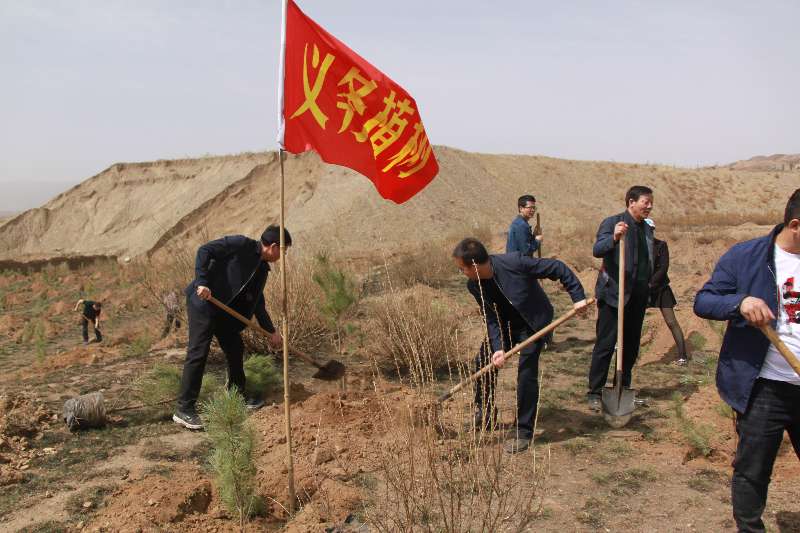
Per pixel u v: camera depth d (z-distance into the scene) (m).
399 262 14.15
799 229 2.82
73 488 4.12
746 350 2.92
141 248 39.75
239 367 5.69
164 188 47.16
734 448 4.43
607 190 48.78
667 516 3.63
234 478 3.64
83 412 5.14
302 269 8.13
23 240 47.59
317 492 3.91
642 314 5.52
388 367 6.74
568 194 46.25
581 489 3.98
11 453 4.64
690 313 8.27
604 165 52.16
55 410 5.70
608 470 4.25
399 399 5.29
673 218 36.81
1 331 14.00
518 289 4.71
